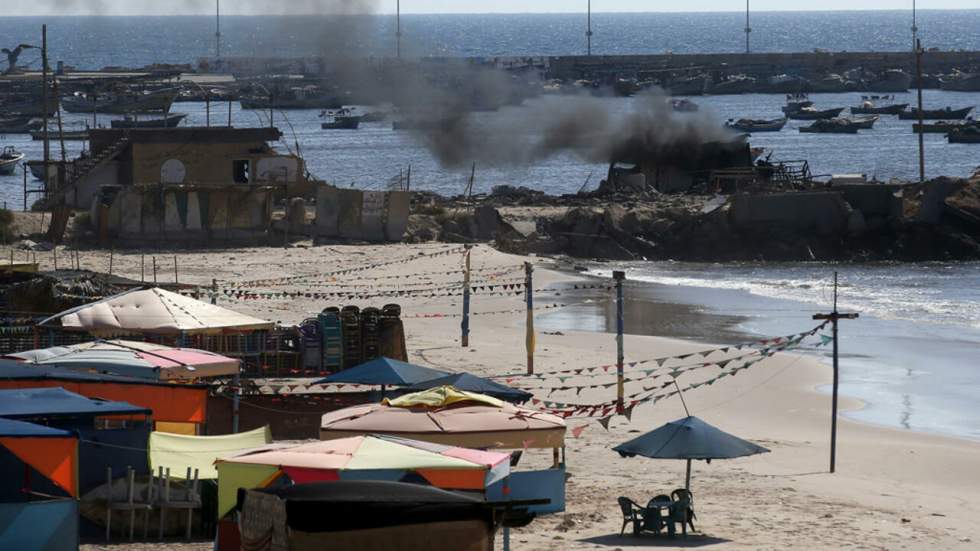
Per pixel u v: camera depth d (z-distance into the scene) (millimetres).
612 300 117188
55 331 70000
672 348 92062
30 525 34875
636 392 74875
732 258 151375
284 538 29156
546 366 81625
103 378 48500
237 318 70875
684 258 151250
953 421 71188
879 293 125062
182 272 119375
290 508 29094
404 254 134250
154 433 45406
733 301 118375
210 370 57656
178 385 48812
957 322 107125
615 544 42875
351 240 144625
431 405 48562
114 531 42531
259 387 60812
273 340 74125
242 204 141125
